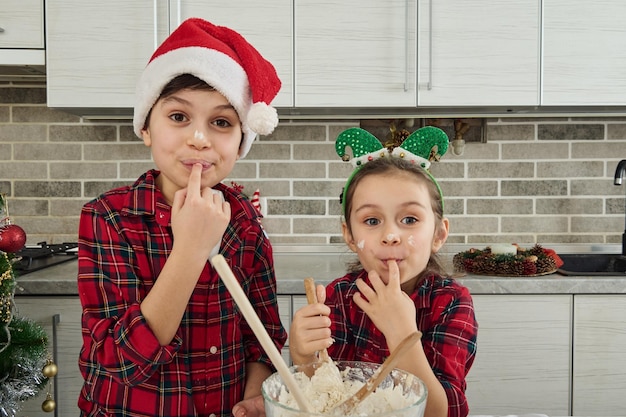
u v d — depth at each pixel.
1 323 1.39
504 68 1.92
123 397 0.84
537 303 1.74
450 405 0.79
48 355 1.48
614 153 2.29
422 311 0.95
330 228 2.30
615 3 1.91
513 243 2.30
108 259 0.83
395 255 0.82
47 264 1.89
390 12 1.90
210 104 0.77
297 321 0.73
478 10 1.91
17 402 1.47
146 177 0.90
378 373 0.55
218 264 0.53
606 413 1.75
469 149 2.29
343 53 1.91
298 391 0.54
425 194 0.86
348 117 2.12
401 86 1.92
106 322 0.78
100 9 1.89
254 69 0.80
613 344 1.74
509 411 1.75
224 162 0.78
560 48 1.92
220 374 0.89
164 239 0.87
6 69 2.03
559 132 2.28
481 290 1.74
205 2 1.90
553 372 1.75
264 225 2.30
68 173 2.26
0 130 2.24
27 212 2.27
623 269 2.12
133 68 1.90
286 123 2.28
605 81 1.93
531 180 2.29
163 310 0.72
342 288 1.02
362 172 0.89
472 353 0.90
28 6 1.90
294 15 1.90
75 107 1.92
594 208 2.30
